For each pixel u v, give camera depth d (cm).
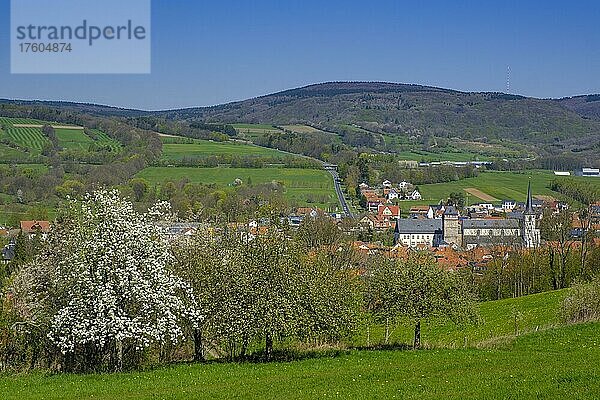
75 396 3055
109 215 3803
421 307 4538
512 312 6234
